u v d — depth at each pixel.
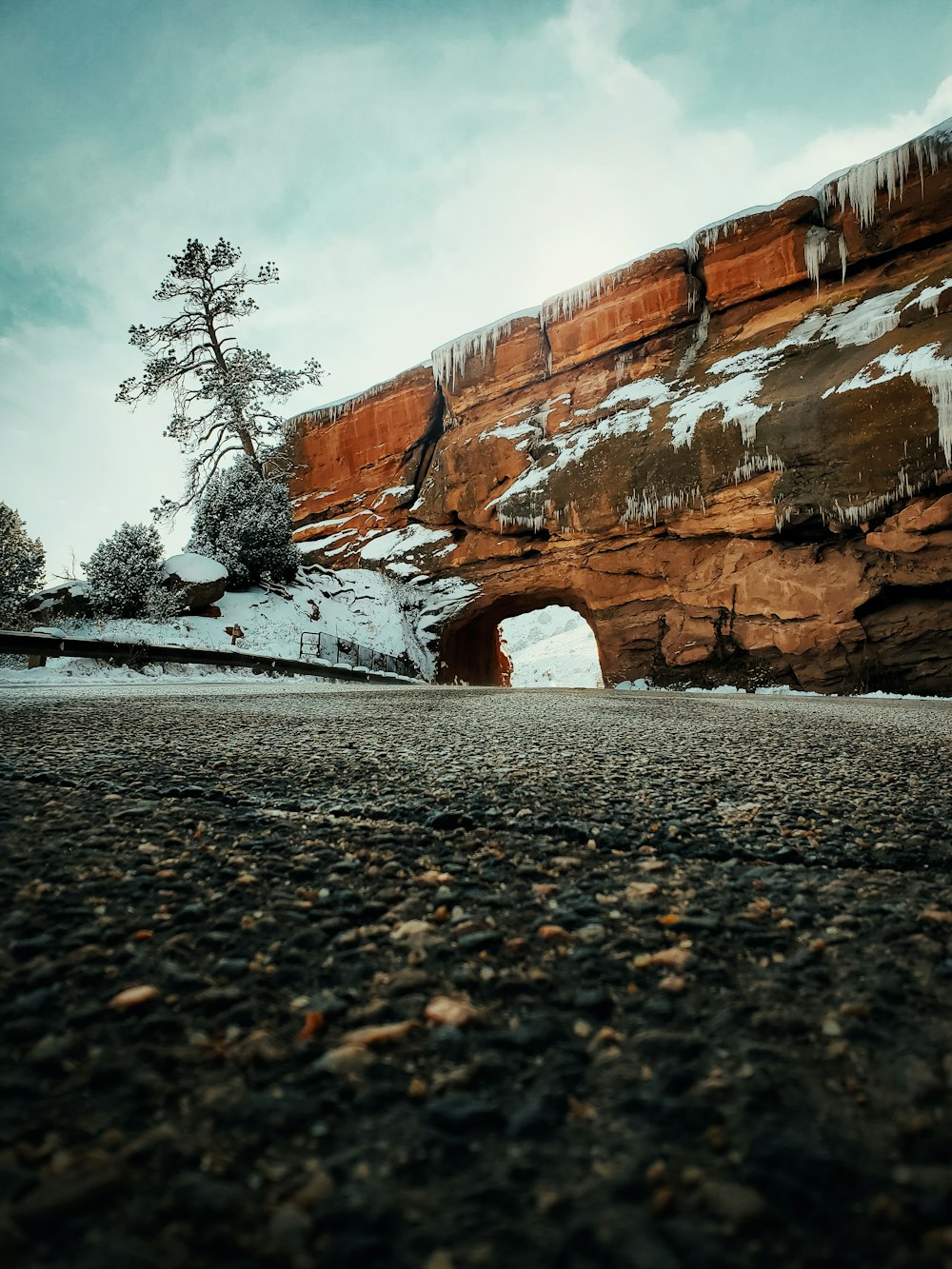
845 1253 0.54
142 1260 0.51
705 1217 0.57
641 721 5.62
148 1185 0.60
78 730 3.69
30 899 1.28
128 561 18.64
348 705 6.33
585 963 1.08
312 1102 0.73
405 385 33.06
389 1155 0.65
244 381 25.42
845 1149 0.65
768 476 20.09
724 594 21.38
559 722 5.32
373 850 1.69
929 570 17.38
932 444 16.97
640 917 1.29
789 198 23.33
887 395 17.92
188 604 20.62
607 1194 0.60
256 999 0.95
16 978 0.97
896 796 2.51
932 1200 0.59
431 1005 0.94
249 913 1.26
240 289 25.98
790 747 3.98
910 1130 0.68
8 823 1.78
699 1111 0.71
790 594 19.62
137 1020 0.88
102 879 1.40
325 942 1.15
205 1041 0.84
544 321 28.77
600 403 27.11
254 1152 0.65
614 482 23.66
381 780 2.58
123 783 2.34
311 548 33.88
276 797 2.24
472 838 1.83
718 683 21.50
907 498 17.55
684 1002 0.96
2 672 10.47
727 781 2.78
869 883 1.51
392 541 32.28
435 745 3.62
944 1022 0.90
